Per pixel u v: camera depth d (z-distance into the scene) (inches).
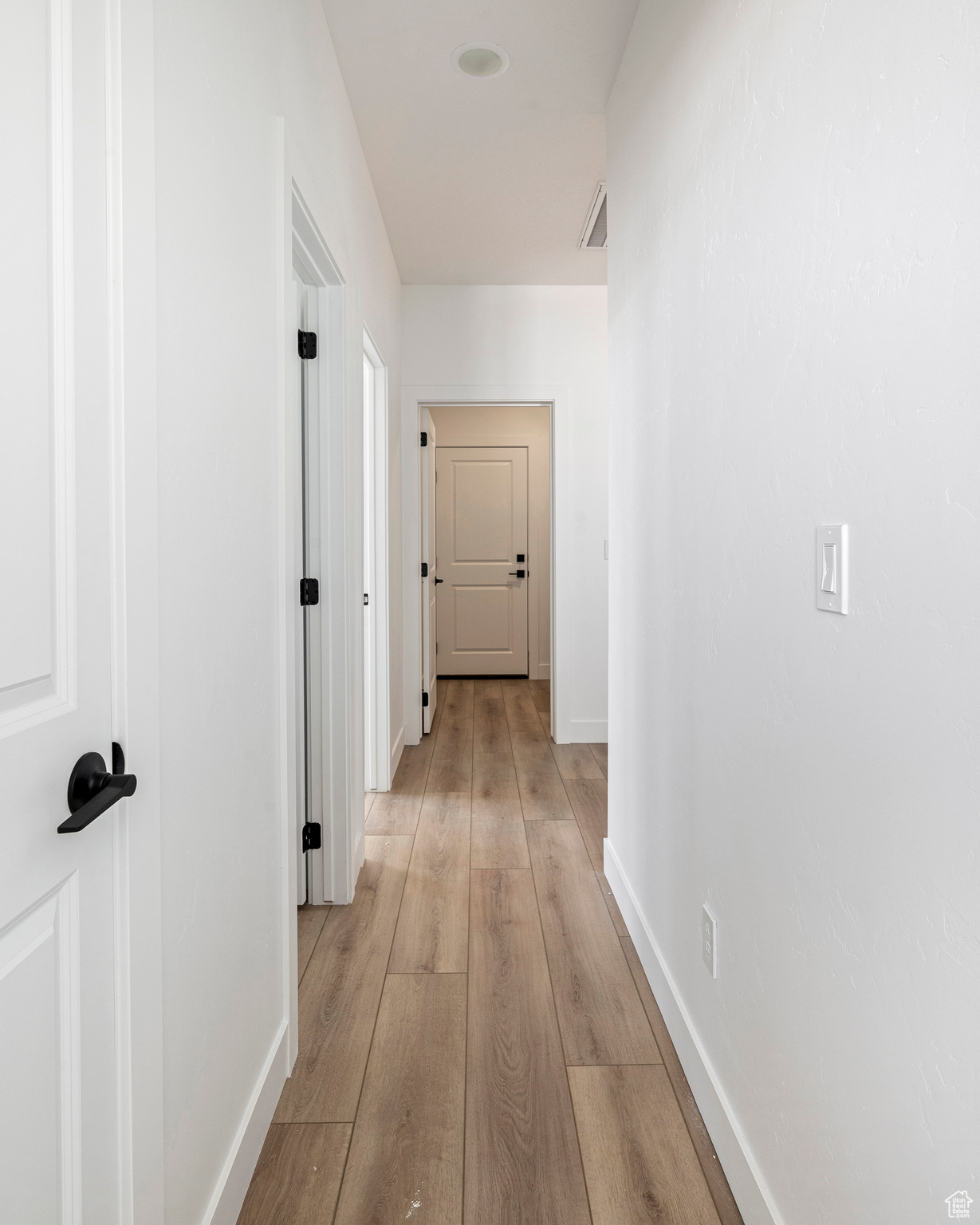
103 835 32.6
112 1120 33.5
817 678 38.6
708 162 55.7
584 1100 59.8
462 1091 60.7
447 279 160.6
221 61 47.0
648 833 76.8
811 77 38.5
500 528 249.1
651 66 73.5
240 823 51.2
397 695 154.4
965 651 26.9
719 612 54.0
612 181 94.2
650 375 74.4
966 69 26.2
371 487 136.3
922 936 29.6
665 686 69.5
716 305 54.2
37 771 27.8
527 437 246.4
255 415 54.5
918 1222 29.8
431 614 195.8
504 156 110.3
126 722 34.1
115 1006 33.7
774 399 43.8
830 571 36.9
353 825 96.1
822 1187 38.0
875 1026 33.1
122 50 33.0
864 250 33.5
